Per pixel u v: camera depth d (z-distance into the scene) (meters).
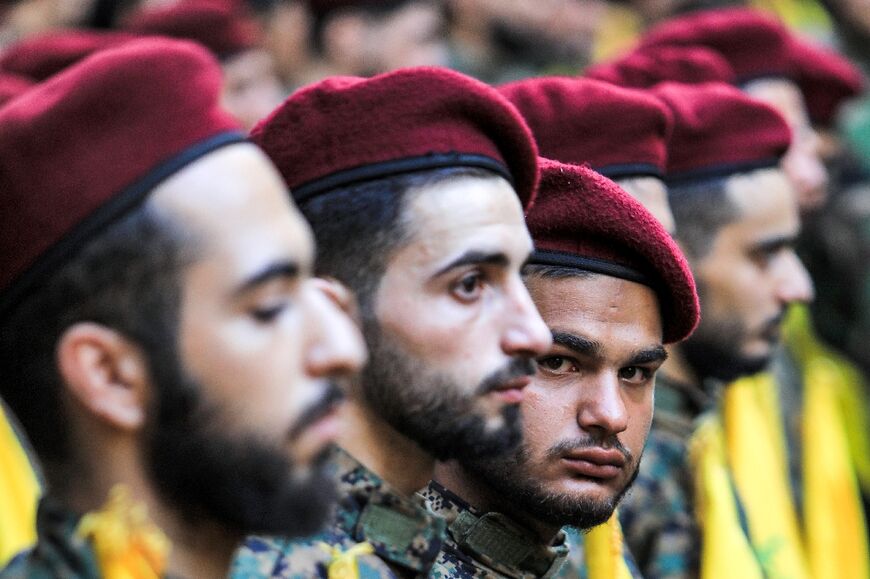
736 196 6.25
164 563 2.94
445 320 3.52
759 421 6.99
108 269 2.86
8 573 3.11
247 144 2.99
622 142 5.04
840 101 9.04
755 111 6.33
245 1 10.18
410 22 10.25
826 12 12.80
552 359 4.19
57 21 9.48
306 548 3.66
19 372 2.96
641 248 4.18
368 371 3.57
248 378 2.88
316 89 3.68
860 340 9.02
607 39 12.80
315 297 3.01
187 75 2.96
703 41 7.80
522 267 3.72
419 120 3.59
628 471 4.29
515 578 4.31
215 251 2.87
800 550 7.24
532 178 3.76
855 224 9.02
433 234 3.53
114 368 2.88
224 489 2.91
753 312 6.31
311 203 3.62
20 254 2.90
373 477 3.66
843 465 7.86
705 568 5.93
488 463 4.15
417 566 3.75
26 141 2.89
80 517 2.98
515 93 5.03
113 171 2.88
